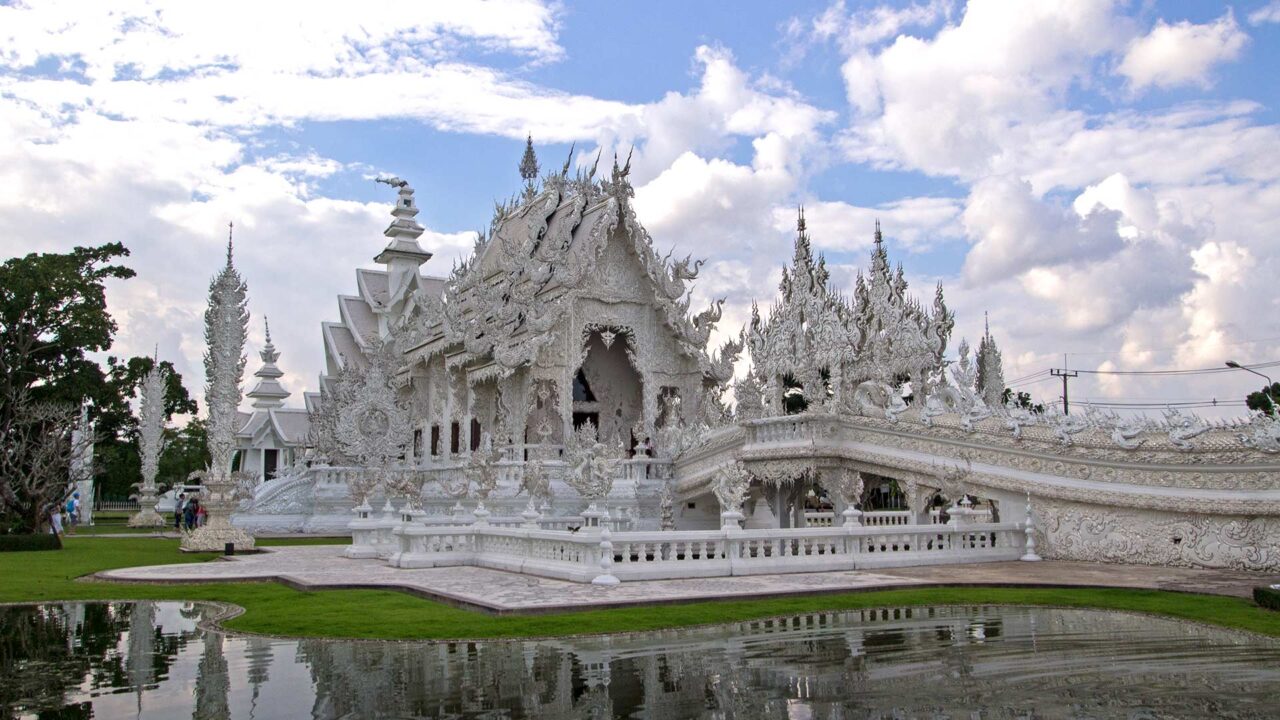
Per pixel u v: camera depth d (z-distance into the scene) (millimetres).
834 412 29109
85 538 39500
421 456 48250
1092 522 22828
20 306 50000
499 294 40625
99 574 21906
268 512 42375
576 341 39375
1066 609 15336
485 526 22984
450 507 38688
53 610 16656
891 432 27531
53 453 36344
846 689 9797
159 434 55438
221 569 23016
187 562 26203
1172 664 10938
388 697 9594
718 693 9656
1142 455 22047
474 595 16469
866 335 38969
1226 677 10250
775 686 9945
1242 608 15094
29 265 51500
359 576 20406
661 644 12328
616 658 11438
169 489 84500
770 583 18047
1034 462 24078
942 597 16562
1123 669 10688
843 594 16938
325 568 22922
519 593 16672
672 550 19406
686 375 41125
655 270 40125
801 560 20328
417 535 22625
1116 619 14328
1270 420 20656
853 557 20953
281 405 68812
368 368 36625
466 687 9992
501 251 45188
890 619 14359
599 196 41250
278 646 12547
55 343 51438
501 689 9883
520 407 38531
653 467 35094
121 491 86625
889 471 27422
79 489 60531
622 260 40469
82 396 51938
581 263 38531
